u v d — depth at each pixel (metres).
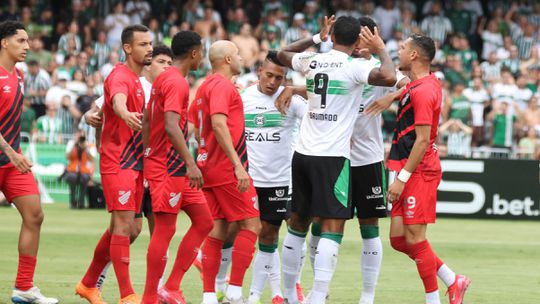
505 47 54.97
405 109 18.14
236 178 17.81
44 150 45.16
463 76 50.88
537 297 21.00
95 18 54.84
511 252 29.69
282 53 18.83
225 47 18.02
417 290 21.72
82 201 42.28
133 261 25.67
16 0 56.12
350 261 26.62
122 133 17.89
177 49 17.89
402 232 18.45
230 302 18.12
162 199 17.52
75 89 48.12
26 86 48.25
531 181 41.06
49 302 18.44
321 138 17.70
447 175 41.19
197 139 18.97
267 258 19.41
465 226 37.88
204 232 18.02
